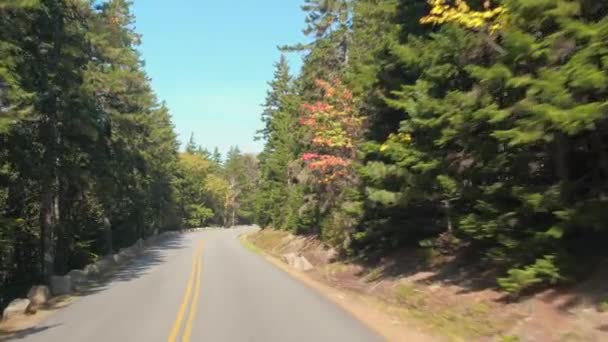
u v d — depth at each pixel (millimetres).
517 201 12773
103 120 29484
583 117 8602
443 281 16828
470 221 13258
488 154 12625
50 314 15875
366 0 24891
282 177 59469
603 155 11242
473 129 12141
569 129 8945
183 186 100375
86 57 26344
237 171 145625
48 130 23172
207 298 17688
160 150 63406
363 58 21922
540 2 9305
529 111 9883
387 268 21969
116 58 30797
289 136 54656
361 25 27250
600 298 10414
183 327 12758
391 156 16781
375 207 21469
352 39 31188
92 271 27500
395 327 12539
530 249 11836
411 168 16062
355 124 24094
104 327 13172
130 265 33312
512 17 10141
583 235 12633
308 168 28484
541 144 11672
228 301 16938
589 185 11289
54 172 24312
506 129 11266
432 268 19000
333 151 26562
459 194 13906
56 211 29328
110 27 32594
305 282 22578
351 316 14086
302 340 11188
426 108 13273
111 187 31344
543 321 10766
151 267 31312
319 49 36312
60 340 11875
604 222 10336
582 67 8570
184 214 102438
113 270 30328
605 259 11680
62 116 23516
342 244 28516
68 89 22859
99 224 38844
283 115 62531
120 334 12211
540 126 9484
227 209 143625
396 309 14953
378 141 20016
